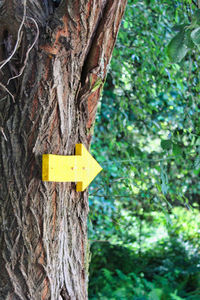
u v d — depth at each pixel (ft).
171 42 5.48
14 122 5.91
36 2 5.75
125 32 12.59
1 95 5.96
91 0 5.66
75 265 6.58
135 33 12.78
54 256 6.16
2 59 5.93
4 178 5.95
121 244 17.74
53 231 6.13
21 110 5.88
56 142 6.03
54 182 6.08
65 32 5.70
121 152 14.07
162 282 16.56
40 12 5.77
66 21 5.65
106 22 6.04
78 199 6.53
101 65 6.26
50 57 5.76
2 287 5.97
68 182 6.33
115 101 14.96
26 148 5.91
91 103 6.49
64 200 6.27
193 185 19.67
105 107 14.75
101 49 6.15
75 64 6.02
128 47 12.53
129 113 14.70
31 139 5.90
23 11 5.63
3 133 5.73
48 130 5.94
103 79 6.50
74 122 6.31
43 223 6.00
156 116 15.42
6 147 5.94
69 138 6.22
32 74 5.80
